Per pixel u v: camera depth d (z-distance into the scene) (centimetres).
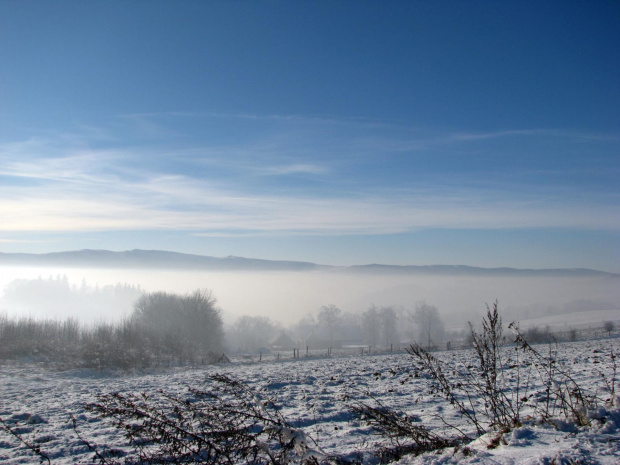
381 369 1947
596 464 398
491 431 588
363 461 583
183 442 532
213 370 2752
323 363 2753
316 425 838
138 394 1369
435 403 1036
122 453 685
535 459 414
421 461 482
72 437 816
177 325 5447
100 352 3256
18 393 1662
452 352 3003
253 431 704
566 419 566
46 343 3822
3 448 758
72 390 1727
